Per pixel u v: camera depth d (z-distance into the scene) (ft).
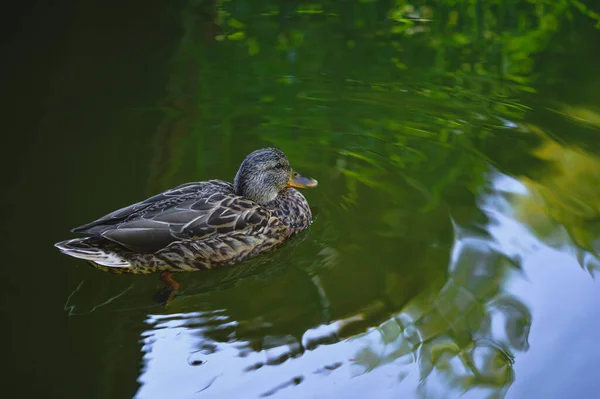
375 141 41.24
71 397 24.06
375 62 51.83
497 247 31.45
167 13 59.21
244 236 32.58
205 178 37.06
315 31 57.06
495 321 27.17
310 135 41.86
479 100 46.11
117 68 49.24
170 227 31.55
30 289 29.48
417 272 30.12
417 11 61.31
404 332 26.76
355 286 29.55
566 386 24.23
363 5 62.44
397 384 24.47
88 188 35.83
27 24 55.62
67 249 29.58
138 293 30.19
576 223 32.94
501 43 54.90
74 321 27.91
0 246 31.53
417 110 44.91
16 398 23.95
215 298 29.63
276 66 50.93
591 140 40.68
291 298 29.17
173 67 49.85
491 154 39.45
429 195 35.76
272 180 34.96
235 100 45.85
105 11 58.80
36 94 45.37
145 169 37.73
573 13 60.18
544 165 38.17
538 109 44.70
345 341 26.43
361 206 35.12
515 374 24.77
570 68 50.42
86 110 43.75
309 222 34.78
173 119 43.14
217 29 56.70
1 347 26.32
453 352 25.80
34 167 37.55
